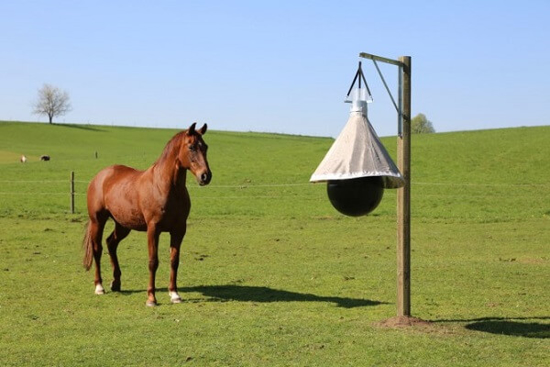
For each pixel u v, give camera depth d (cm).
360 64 820
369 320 916
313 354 734
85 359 720
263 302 1061
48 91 14762
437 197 3198
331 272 1369
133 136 10862
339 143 819
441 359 714
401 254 901
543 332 853
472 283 1227
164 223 1049
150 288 1043
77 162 5306
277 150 5575
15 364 702
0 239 1891
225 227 2312
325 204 3045
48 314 962
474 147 4997
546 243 1886
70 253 1638
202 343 780
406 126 877
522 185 3675
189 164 1015
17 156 7462
